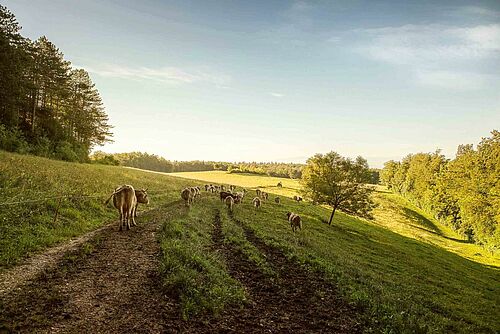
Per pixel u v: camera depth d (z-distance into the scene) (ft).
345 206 168.86
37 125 210.18
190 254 44.29
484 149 244.42
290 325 32.37
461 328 47.93
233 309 33.27
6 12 164.14
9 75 159.43
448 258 159.84
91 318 26.23
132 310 28.40
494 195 215.51
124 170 223.92
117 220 69.72
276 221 129.18
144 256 43.04
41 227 49.67
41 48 204.74
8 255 37.01
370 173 171.12
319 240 109.70
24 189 68.23
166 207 105.91
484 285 109.70
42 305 27.20
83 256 40.42
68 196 70.13
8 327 23.16
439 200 327.88
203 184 267.59
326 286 47.60
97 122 275.80
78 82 248.32
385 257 115.44
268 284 44.29
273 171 652.07
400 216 310.04
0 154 110.22
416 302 58.90
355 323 35.63
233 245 64.90
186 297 31.58
